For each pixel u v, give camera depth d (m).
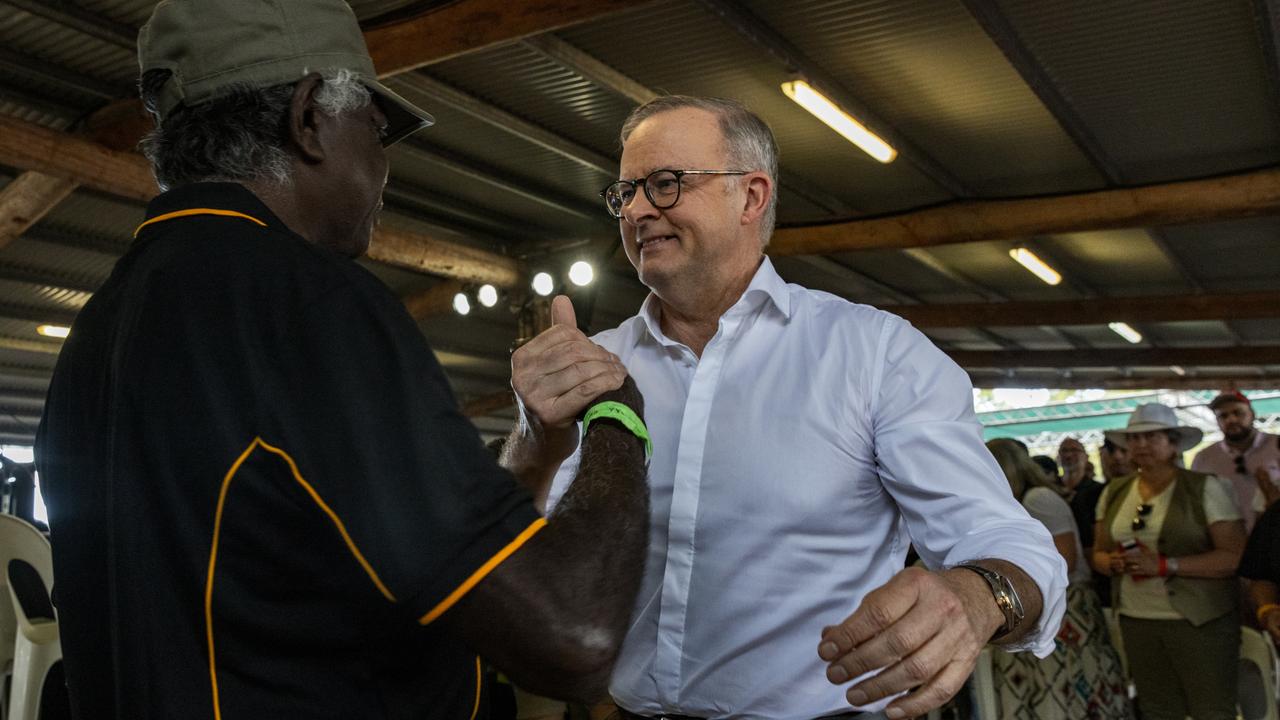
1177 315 11.22
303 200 1.00
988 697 4.03
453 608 0.80
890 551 1.57
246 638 0.82
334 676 0.84
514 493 0.84
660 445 1.63
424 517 0.80
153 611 0.82
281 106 0.98
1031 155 7.51
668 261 1.58
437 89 6.15
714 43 5.72
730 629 1.52
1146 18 5.41
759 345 1.60
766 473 1.52
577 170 7.93
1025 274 11.40
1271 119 6.72
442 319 11.74
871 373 1.51
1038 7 5.29
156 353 0.86
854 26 5.48
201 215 0.94
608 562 0.88
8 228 6.00
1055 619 1.26
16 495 6.98
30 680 3.46
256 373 0.84
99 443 0.90
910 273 11.44
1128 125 6.88
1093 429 19.08
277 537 0.82
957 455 1.42
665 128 1.59
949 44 5.70
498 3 4.44
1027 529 1.32
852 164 7.84
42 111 5.99
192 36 0.98
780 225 9.02
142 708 0.81
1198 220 7.46
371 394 0.83
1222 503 4.21
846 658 1.01
